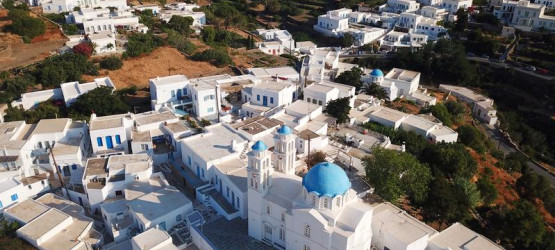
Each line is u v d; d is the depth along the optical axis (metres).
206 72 132.38
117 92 109.75
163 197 69.50
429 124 103.88
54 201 72.00
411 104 123.88
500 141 125.75
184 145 80.88
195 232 64.12
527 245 69.56
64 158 79.12
